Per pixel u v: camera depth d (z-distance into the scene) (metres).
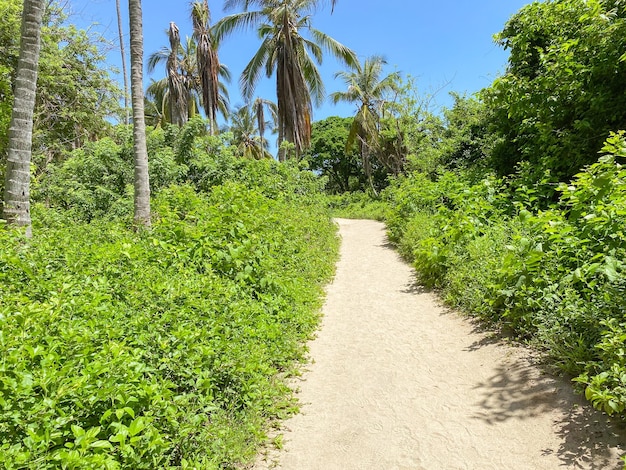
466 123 15.57
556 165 6.74
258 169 12.48
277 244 6.39
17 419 1.95
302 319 5.20
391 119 23.05
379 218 18.34
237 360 3.36
